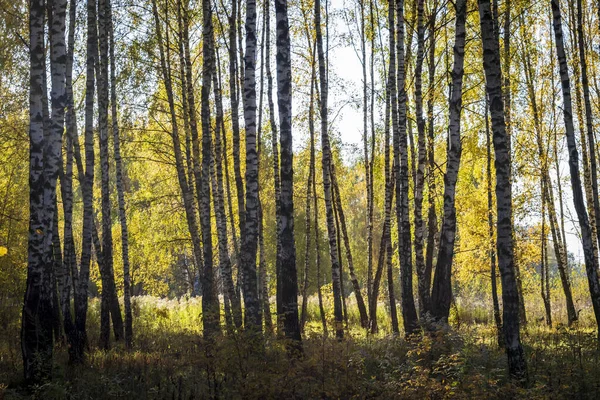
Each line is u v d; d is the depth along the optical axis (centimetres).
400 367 1087
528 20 2200
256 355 960
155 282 3644
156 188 2497
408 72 2219
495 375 1002
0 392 938
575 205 1647
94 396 971
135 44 1947
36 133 1063
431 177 1891
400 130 1591
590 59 2297
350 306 3347
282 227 1258
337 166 2886
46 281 1051
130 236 2467
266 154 3266
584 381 1001
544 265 2652
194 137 1981
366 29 2322
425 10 2025
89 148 1435
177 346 1524
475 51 1947
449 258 1416
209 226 1755
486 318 3073
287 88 1284
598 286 1633
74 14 1556
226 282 1808
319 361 1035
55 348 1498
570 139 1638
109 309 1781
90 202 1410
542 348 1440
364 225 4925
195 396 937
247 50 1345
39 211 1055
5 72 1650
